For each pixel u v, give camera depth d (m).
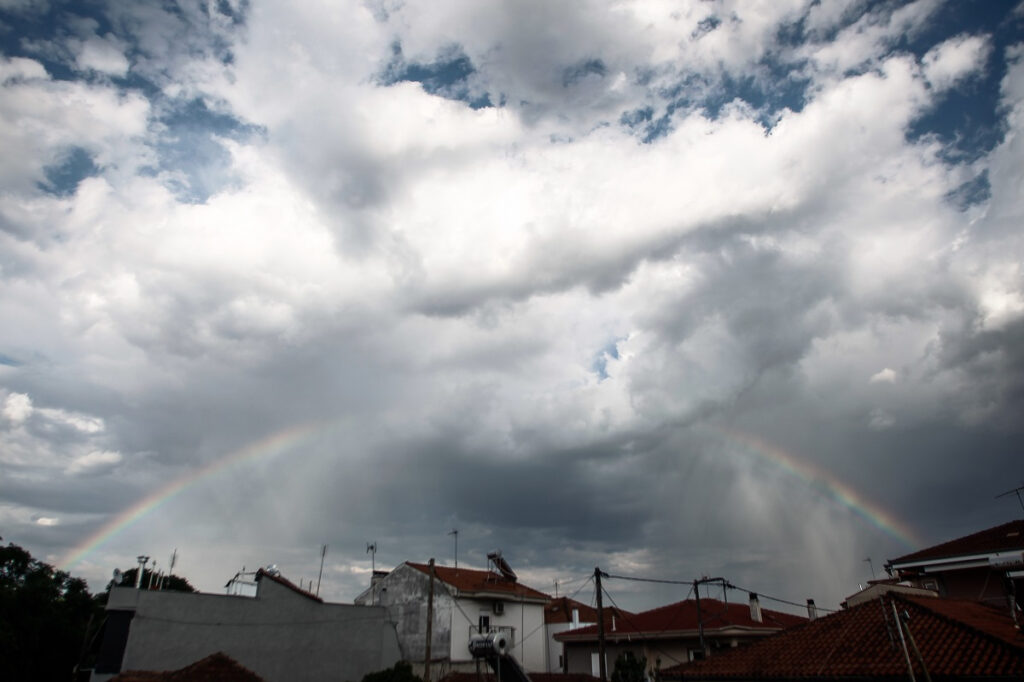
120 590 34.78
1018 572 21.16
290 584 40.34
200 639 35.84
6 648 45.22
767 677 20.92
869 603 23.14
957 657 17.27
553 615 60.56
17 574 52.62
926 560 28.56
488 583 53.03
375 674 35.38
